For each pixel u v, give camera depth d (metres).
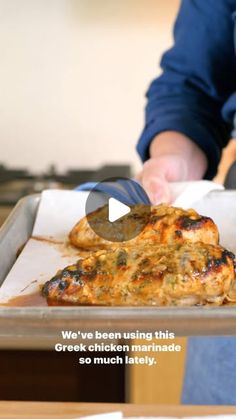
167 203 0.81
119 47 2.00
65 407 0.54
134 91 2.03
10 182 1.96
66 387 1.20
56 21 1.99
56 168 2.08
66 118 2.06
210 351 0.83
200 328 0.53
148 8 1.96
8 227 0.76
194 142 0.99
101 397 1.20
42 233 0.80
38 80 2.04
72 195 0.84
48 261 0.74
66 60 2.02
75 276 0.65
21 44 2.01
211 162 1.02
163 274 0.63
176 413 0.53
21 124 2.07
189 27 1.10
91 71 2.02
